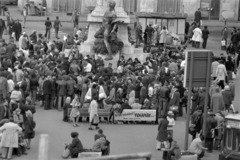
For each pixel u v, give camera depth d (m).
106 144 26.73
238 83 45.31
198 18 64.75
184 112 38.06
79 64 41.72
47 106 36.81
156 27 56.38
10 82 35.31
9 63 41.03
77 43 51.78
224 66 41.78
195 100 35.75
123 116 33.91
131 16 73.94
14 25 56.38
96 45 47.56
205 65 27.61
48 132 31.36
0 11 72.31
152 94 36.47
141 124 34.12
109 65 41.12
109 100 34.00
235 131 26.06
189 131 29.77
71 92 36.31
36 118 34.34
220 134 29.84
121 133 31.88
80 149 26.53
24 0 74.94
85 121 33.94
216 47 59.44
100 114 33.56
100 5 49.94
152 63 44.09
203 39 58.34
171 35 57.34
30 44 48.81
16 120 29.31
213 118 29.52
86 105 33.38
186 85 27.62
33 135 28.17
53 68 39.72
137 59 44.75
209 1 75.88
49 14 74.31
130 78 37.16
